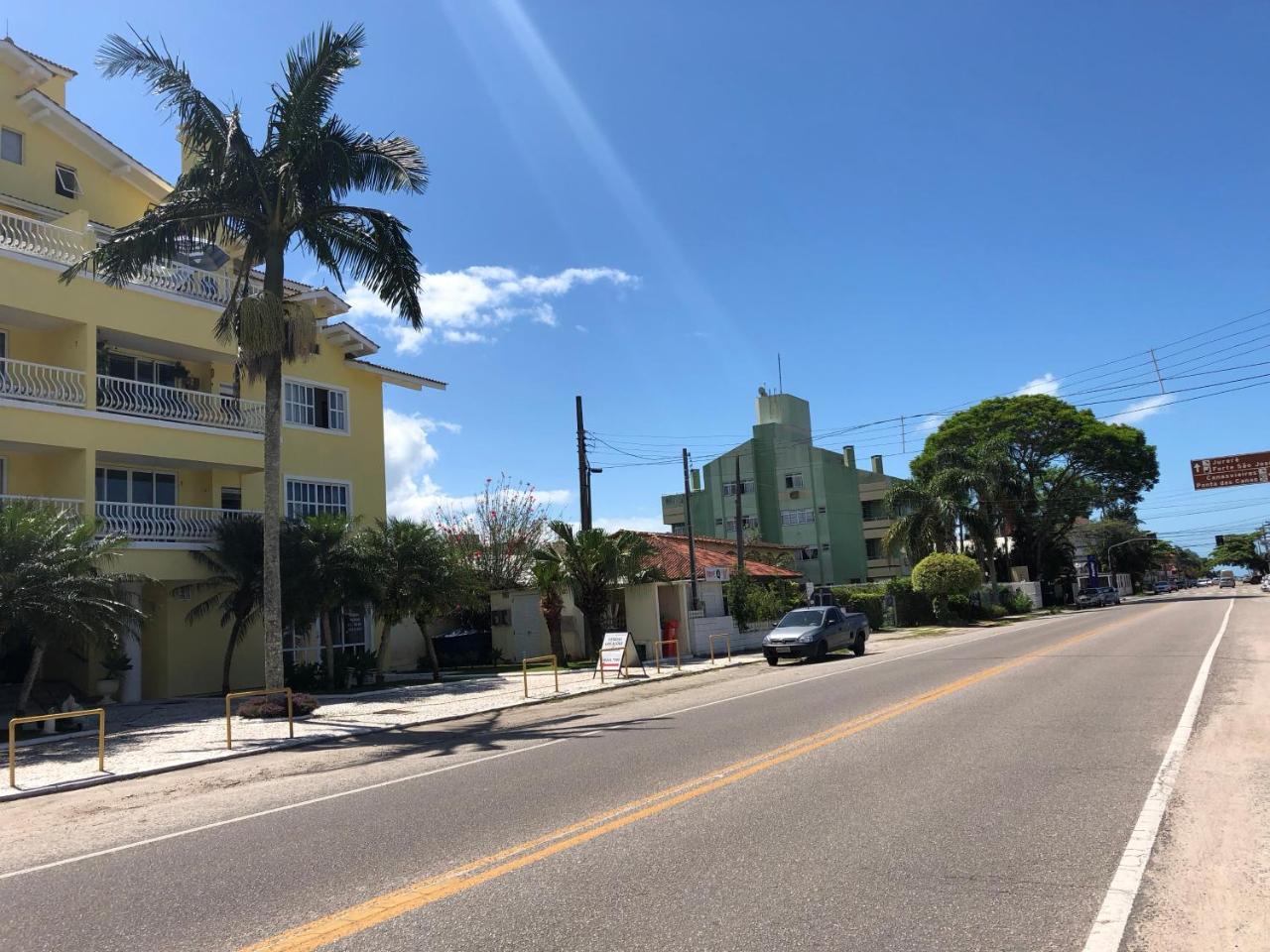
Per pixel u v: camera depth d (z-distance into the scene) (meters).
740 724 12.48
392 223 18.23
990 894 5.12
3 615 14.73
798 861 5.85
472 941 4.68
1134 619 38.00
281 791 9.77
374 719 16.20
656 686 20.97
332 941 4.79
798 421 70.25
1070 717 11.60
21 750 14.16
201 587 22.45
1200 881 5.28
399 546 24.08
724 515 69.94
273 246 17.86
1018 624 42.22
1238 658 18.55
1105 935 4.50
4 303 19.39
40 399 20.23
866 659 24.34
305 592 21.09
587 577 29.50
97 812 9.38
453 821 7.47
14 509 15.79
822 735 10.93
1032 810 6.96
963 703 13.27
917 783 8.01
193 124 17.12
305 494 26.91
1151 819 6.61
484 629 35.06
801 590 42.41
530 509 42.53
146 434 21.75
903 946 4.42
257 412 25.22
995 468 52.81
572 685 21.81
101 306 21.27
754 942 4.52
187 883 6.14
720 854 6.07
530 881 5.66
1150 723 10.95
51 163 22.95
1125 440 61.00
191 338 23.23
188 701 20.72
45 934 5.20
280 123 17.61
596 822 7.08
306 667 22.67
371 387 29.72
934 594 45.69
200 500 24.61
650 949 4.48
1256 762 8.55
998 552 67.12
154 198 25.25
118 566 20.31
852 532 68.75
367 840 7.01
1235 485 37.03
